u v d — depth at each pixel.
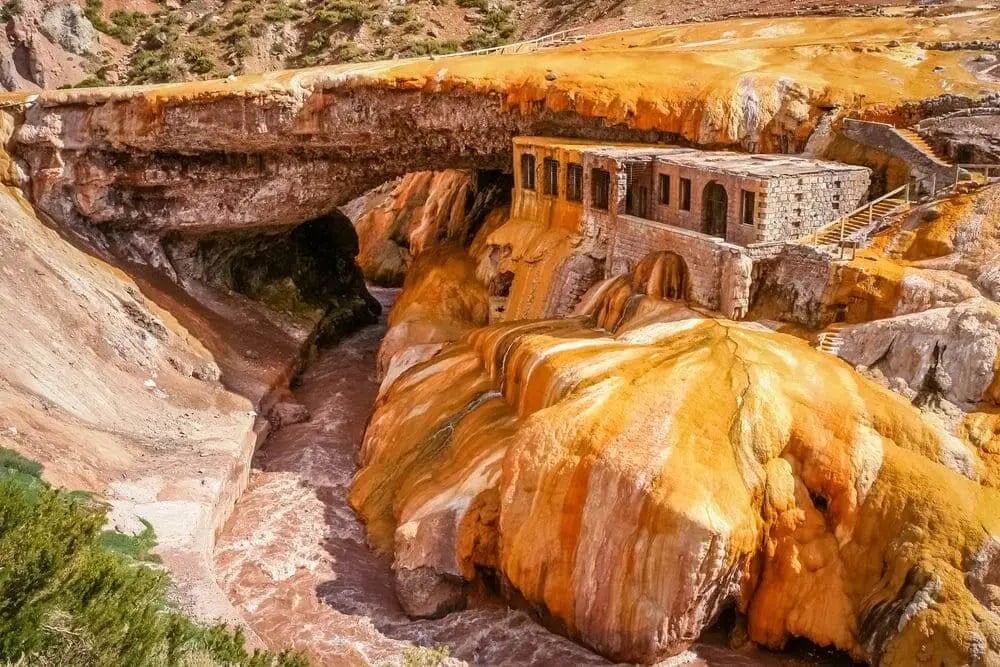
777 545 27.75
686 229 36.97
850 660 26.92
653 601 26.62
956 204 33.72
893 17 54.41
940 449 28.22
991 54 44.25
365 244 69.44
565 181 42.28
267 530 35.06
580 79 44.44
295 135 46.38
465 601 30.36
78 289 42.69
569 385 31.16
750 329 33.00
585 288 40.50
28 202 45.91
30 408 34.12
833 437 28.47
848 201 35.72
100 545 26.48
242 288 53.69
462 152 48.38
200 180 48.25
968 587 25.81
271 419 44.03
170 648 20.05
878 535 27.31
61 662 17.80
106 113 45.66
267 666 21.28
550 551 28.44
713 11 65.19
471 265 48.34
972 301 30.30
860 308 32.19
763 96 41.69
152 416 39.59
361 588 31.75
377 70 46.38
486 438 33.22
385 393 41.66
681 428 28.12
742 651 27.89
